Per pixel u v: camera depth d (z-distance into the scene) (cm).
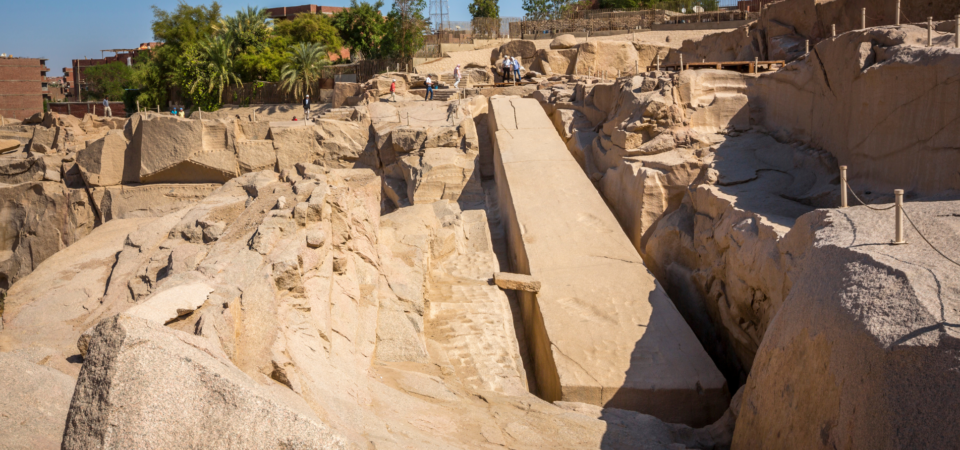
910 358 417
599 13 3981
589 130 2006
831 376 497
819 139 1208
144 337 338
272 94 3656
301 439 326
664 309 1130
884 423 419
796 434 540
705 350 1133
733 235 1055
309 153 2411
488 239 1587
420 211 1474
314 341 624
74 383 450
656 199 1413
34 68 6612
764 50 2078
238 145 2414
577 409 862
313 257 765
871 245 584
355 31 4594
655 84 1620
